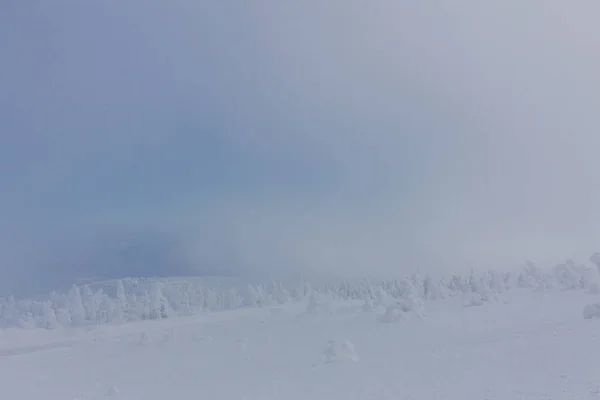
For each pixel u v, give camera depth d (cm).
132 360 2783
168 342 3672
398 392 1059
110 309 6359
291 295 7538
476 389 994
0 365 3105
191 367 2183
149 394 1544
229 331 3969
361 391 1126
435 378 1163
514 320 2519
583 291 4419
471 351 1550
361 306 5078
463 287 5912
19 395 1858
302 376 1509
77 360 3095
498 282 5291
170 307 6575
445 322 2919
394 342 2175
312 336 2986
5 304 6756
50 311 6144
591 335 1609
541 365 1172
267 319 4725
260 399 1203
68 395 1761
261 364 2000
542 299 3966
